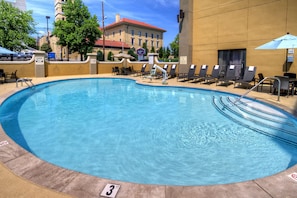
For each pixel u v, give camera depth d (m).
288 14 10.66
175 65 15.99
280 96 8.57
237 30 12.87
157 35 66.12
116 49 53.62
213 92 10.76
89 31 29.30
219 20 13.73
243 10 12.45
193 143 4.94
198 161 4.09
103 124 6.32
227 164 3.97
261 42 11.84
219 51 14.05
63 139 5.16
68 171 2.93
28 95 10.69
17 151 3.53
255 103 7.92
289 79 8.10
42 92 11.66
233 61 13.37
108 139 5.17
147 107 8.40
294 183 2.66
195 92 11.38
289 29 10.70
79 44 29.61
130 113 7.53
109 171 3.73
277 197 2.39
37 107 8.38
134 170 3.77
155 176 3.58
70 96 10.61
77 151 4.51
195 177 3.55
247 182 2.70
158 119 6.81
